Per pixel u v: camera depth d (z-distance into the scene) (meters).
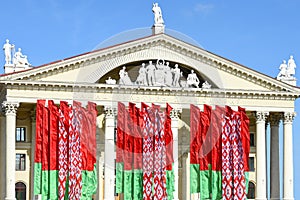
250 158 93.75
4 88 81.38
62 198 75.12
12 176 79.06
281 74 91.44
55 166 76.75
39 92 80.56
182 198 85.81
